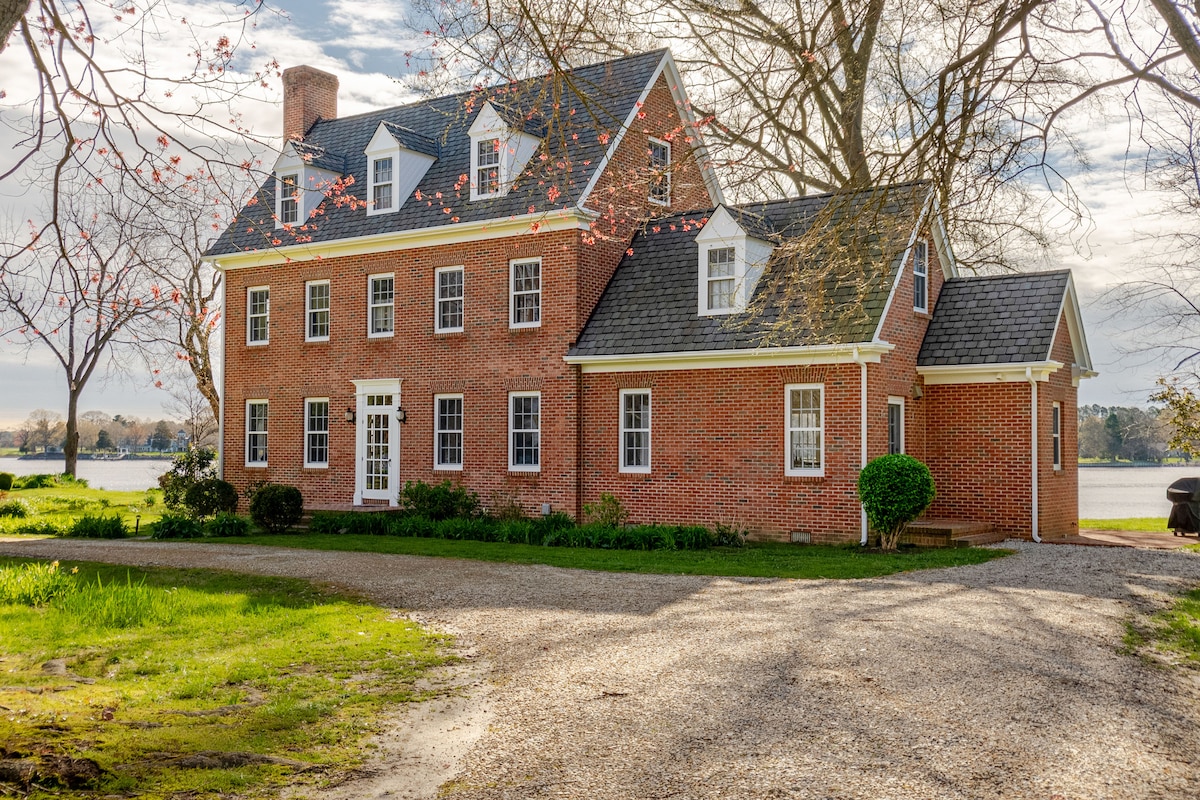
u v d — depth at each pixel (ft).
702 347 70.23
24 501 95.55
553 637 35.86
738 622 37.32
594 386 76.02
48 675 30.60
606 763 22.65
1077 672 30.22
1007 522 69.21
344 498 88.94
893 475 59.98
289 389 92.63
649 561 56.29
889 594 43.47
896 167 33.65
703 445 71.10
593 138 78.38
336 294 89.71
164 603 41.55
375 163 88.43
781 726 24.93
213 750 22.88
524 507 78.74
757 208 77.46
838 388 65.62
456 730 25.45
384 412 86.84
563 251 76.79
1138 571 52.34
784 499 67.67
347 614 40.63
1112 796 20.72
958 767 22.17
